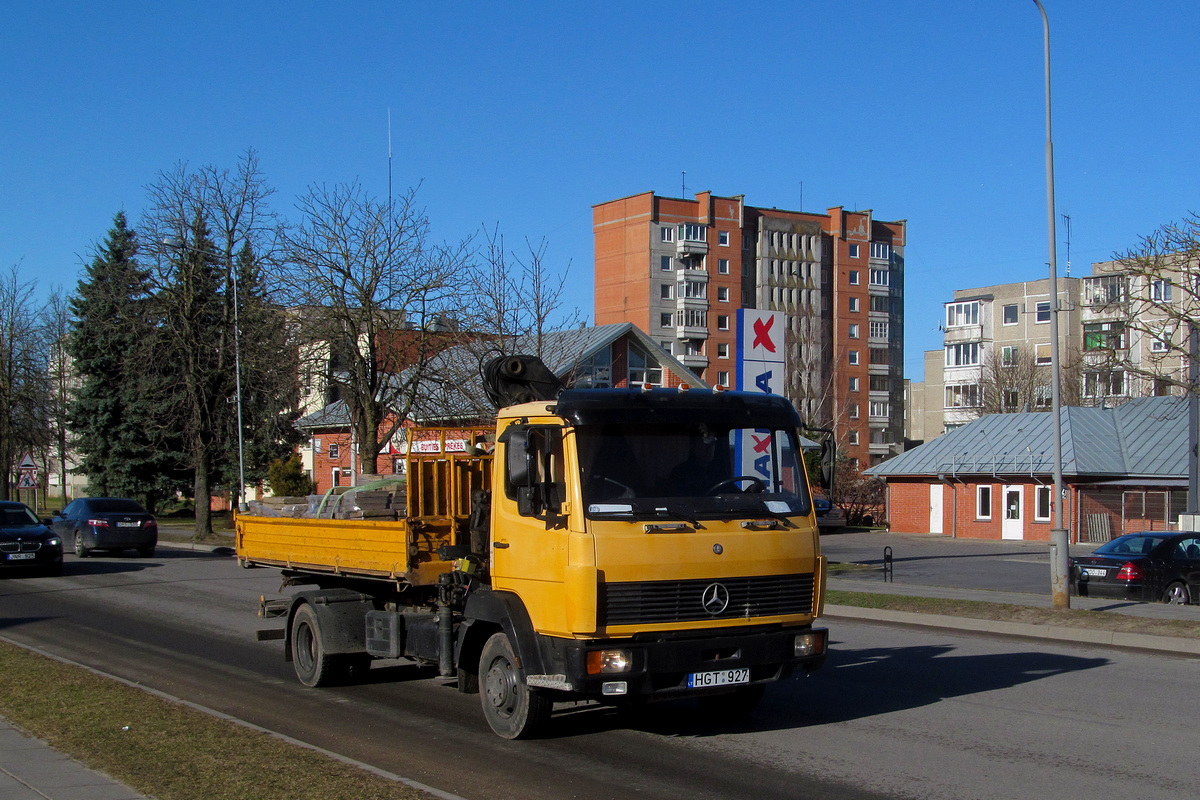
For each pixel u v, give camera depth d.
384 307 28.94
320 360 29.66
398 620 9.94
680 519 7.72
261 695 10.35
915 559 32.59
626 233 89.00
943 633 15.22
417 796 6.21
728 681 7.78
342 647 10.47
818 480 8.62
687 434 8.04
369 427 28.92
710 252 88.62
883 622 16.73
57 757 7.15
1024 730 8.56
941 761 7.55
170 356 38.56
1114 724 8.77
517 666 8.02
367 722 9.06
